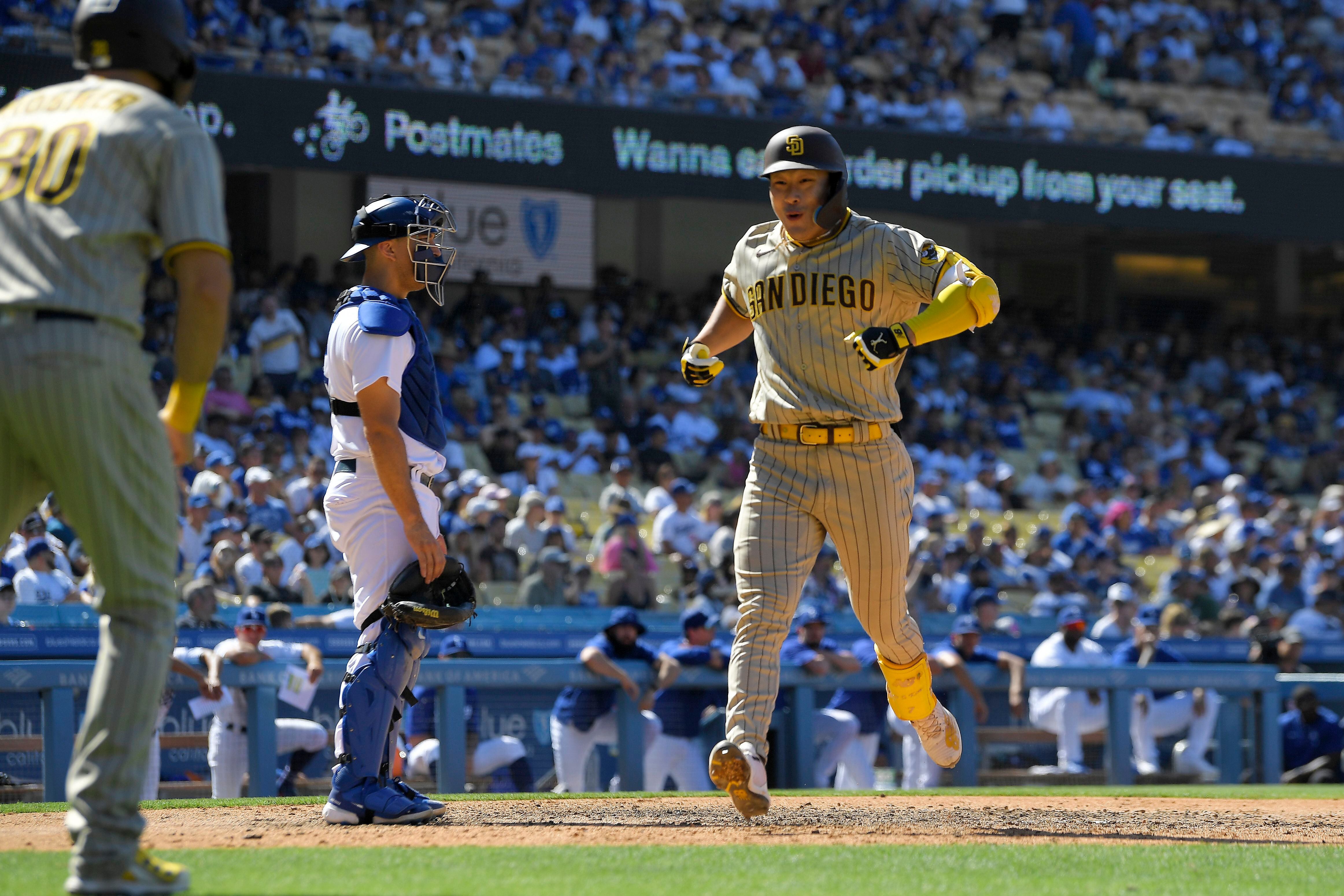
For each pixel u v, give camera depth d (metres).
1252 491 67.81
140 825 9.72
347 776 15.21
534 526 46.72
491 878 10.55
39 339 9.43
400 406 15.03
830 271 14.92
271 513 42.28
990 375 74.00
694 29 73.00
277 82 54.59
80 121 9.84
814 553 15.66
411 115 57.12
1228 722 36.38
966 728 33.09
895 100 73.50
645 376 65.25
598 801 19.42
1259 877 11.44
